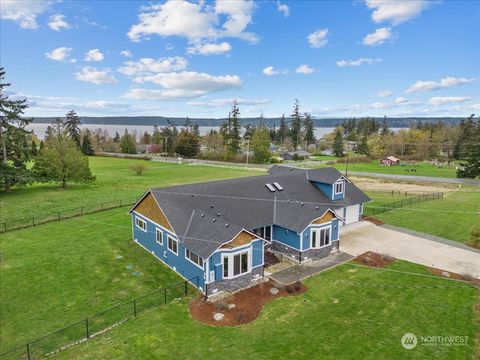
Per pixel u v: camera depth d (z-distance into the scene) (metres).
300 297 16.53
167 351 12.45
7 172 39.78
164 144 114.56
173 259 19.81
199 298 16.52
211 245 16.78
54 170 43.34
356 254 22.12
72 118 96.62
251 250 17.67
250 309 15.45
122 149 108.81
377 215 32.00
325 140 138.50
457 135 83.69
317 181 28.72
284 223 21.55
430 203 37.09
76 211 33.12
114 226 28.23
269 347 12.70
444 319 14.53
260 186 26.41
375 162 88.12
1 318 14.80
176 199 21.81
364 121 148.38
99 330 13.89
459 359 12.09
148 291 17.28
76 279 18.52
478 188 47.81
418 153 90.62
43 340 13.27
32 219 29.80
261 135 85.31
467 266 20.16
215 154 93.44
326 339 13.19
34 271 19.42
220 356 12.20
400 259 21.25
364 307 15.54
